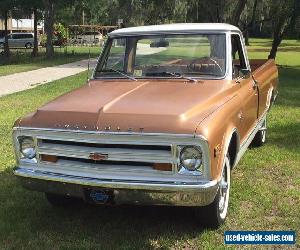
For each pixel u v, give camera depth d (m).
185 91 4.91
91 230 4.79
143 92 4.89
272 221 4.93
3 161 7.09
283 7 23.09
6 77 21.05
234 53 5.86
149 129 4.06
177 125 4.06
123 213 5.19
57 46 54.75
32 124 4.49
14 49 52.84
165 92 4.87
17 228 4.83
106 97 4.77
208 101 4.61
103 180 4.19
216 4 29.55
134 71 5.65
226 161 4.79
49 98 13.49
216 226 4.70
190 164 4.04
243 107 5.32
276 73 8.38
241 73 5.67
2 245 4.47
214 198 4.23
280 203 5.39
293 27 23.73
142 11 38.41
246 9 31.19
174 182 4.05
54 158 4.43
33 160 4.54
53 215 5.16
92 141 4.20
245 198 5.53
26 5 38.38
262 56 34.47
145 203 4.20
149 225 4.87
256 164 6.89
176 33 5.55
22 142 4.55
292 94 14.11
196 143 3.99
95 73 5.81
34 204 5.45
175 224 4.87
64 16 58.34
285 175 6.41
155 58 5.61
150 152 4.09
